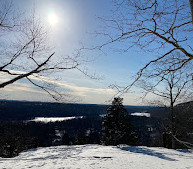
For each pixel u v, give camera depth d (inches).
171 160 346.9
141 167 283.7
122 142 989.8
